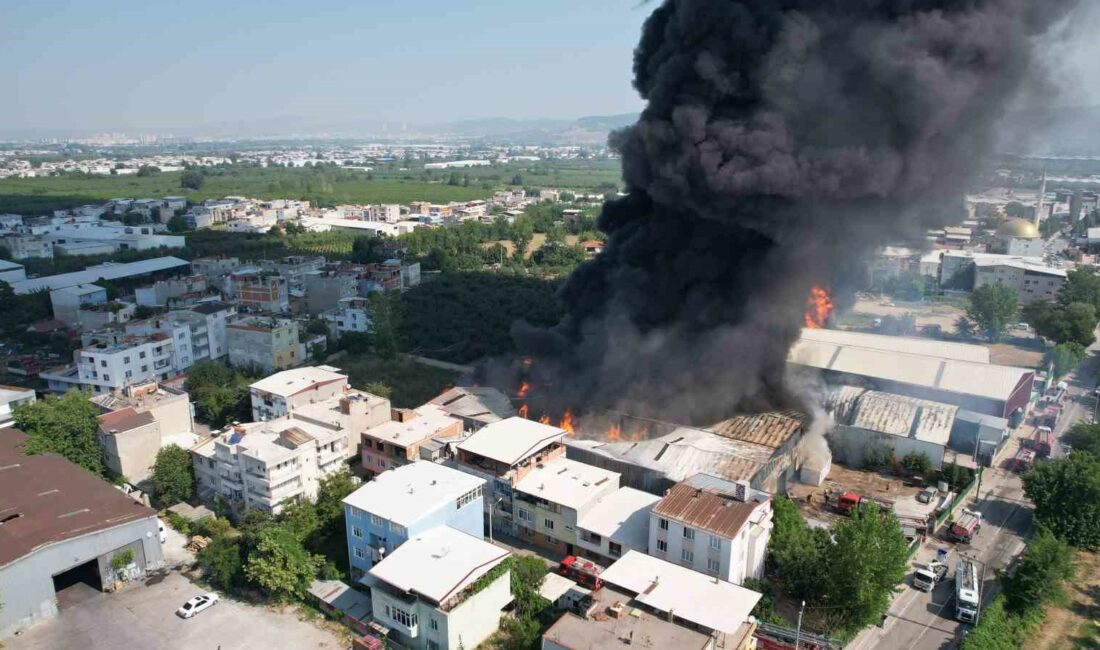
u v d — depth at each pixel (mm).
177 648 41281
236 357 88125
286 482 52688
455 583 39688
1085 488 51656
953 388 69375
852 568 41250
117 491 51250
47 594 43625
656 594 39500
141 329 86062
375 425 64750
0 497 49125
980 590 46156
